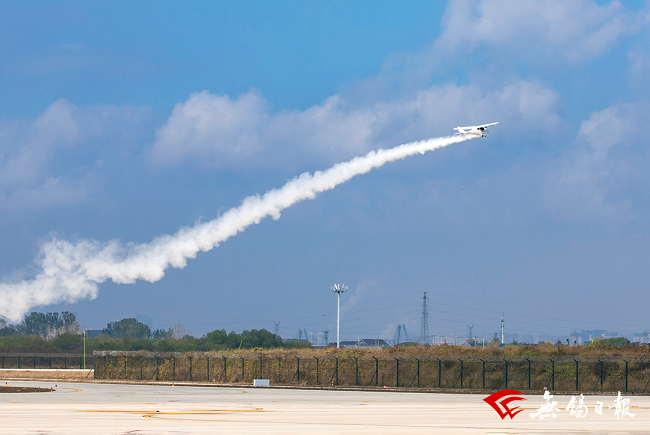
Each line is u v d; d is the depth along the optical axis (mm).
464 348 186250
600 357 139250
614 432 73938
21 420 83438
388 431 73625
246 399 117062
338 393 132625
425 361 150375
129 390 141500
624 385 133625
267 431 73438
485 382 143500
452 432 73125
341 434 71188
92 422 81188
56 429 74875
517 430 75062
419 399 117375
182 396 124375
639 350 169000
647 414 92188
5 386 147000
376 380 152125
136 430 73938
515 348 179750
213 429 74812
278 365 163875
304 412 93625
